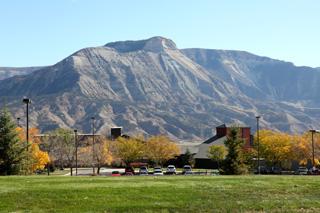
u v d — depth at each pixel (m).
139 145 116.44
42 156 72.81
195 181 33.22
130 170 89.12
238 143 64.94
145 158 120.75
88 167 107.56
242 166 64.50
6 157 56.16
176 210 24.69
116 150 114.75
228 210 24.78
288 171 97.56
